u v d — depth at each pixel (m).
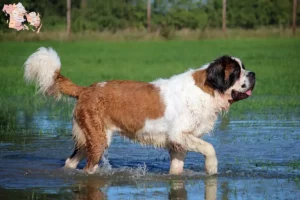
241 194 8.81
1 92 20.52
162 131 10.34
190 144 10.19
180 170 10.40
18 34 38.69
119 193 8.96
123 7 43.38
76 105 10.57
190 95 10.20
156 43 39.38
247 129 13.98
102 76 24.42
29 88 21.28
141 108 10.34
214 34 42.16
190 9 44.75
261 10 44.66
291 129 13.95
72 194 8.89
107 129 10.50
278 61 29.56
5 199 8.59
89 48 36.25
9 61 29.52
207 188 9.23
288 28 44.03
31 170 10.52
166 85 10.41
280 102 18.20
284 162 10.86
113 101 10.41
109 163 11.16
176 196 8.75
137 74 25.14
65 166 10.76
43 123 15.09
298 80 23.28
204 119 10.32
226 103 10.33
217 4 44.88
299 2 45.00
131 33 41.69
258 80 23.23
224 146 12.20
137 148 12.43
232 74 10.12
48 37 39.25
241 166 10.62
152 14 44.09
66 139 13.15
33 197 8.70
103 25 42.72
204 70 10.32
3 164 10.93
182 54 32.97
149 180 9.85
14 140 13.02
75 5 43.22
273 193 8.84
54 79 10.70
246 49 35.25
